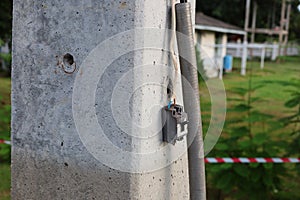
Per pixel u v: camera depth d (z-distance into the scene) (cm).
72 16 113
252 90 353
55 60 118
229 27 1672
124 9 106
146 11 107
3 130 362
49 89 120
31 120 124
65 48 116
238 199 315
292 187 329
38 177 125
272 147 309
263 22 2972
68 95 117
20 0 121
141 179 112
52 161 122
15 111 127
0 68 970
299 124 366
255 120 311
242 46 1462
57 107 119
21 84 124
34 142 124
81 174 118
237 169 293
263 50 1501
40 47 120
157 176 119
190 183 120
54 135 120
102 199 116
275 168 305
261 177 297
